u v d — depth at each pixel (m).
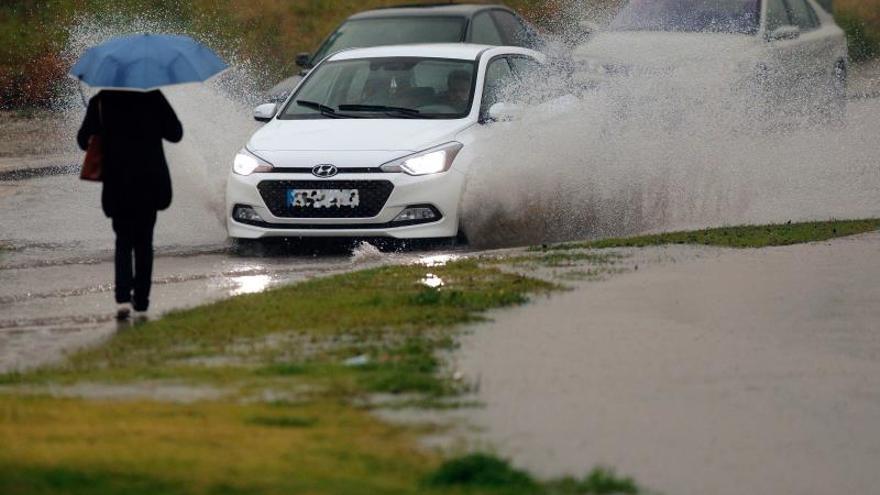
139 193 38.12
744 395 27.88
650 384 28.56
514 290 38.75
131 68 37.69
